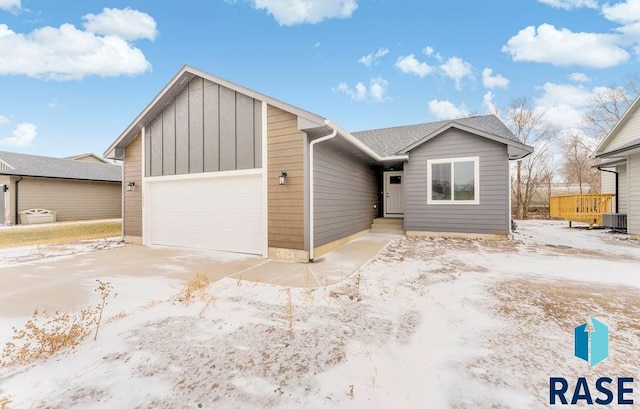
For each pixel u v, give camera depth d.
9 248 8.18
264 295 4.11
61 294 4.21
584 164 21.11
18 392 2.07
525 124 22.48
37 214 14.55
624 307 3.54
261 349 2.65
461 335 2.90
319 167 6.86
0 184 14.32
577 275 4.98
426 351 2.61
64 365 2.40
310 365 2.39
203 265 5.98
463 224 9.33
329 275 5.13
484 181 9.05
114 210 18.77
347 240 8.67
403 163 10.45
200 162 7.68
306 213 6.26
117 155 9.01
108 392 2.07
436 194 9.65
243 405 1.93
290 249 6.43
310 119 6.01
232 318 3.33
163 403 1.95
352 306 3.69
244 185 7.17
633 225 9.26
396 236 9.95
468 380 2.18
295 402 1.96
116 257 6.85
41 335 2.77
